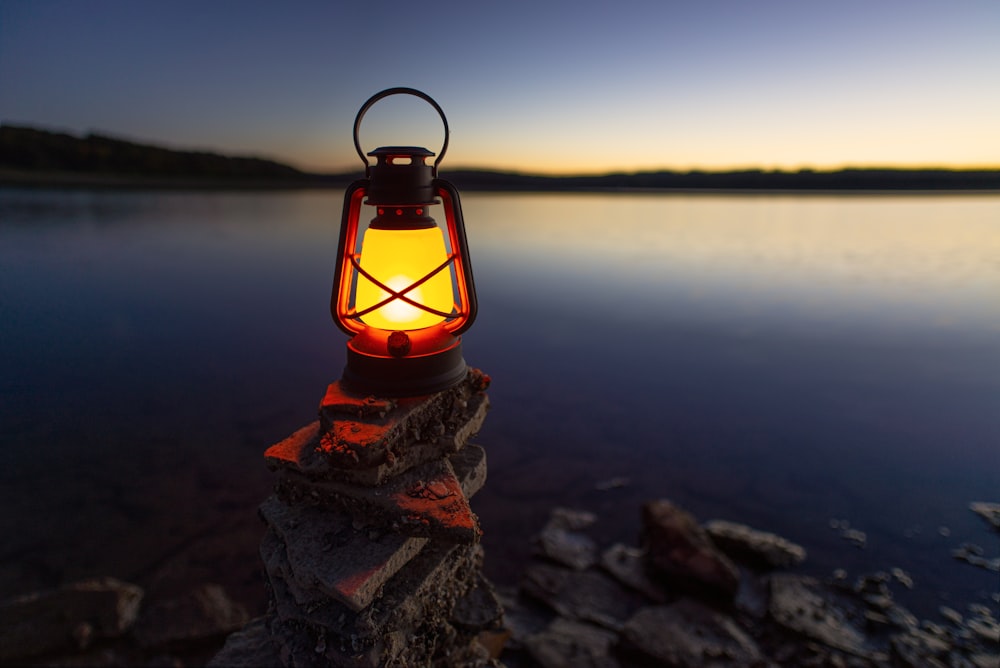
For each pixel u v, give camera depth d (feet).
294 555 6.23
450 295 7.09
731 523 21.45
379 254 6.46
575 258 110.52
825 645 14.75
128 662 13.42
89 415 30.55
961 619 16.17
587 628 15.26
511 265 99.76
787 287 77.61
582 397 35.50
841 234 175.01
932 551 19.65
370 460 6.23
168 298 62.64
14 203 183.52
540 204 383.24
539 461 26.63
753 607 16.24
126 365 39.60
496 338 50.16
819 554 19.48
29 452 25.94
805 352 45.80
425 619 7.07
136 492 22.40
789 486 24.43
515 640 14.73
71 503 21.48
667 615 15.39
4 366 38.81
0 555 18.17
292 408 32.17
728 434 29.99
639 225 208.85
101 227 132.05
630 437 29.48
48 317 52.90
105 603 14.89
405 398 6.68
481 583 9.18
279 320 53.83
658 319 57.77
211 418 30.42
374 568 5.98
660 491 23.95
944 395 35.68
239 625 14.84
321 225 158.71
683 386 37.63
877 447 28.35
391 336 6.49
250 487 22.98
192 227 143.33
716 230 190.39
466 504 6.21
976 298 68.18
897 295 71.00
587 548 19.61
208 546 18.81
